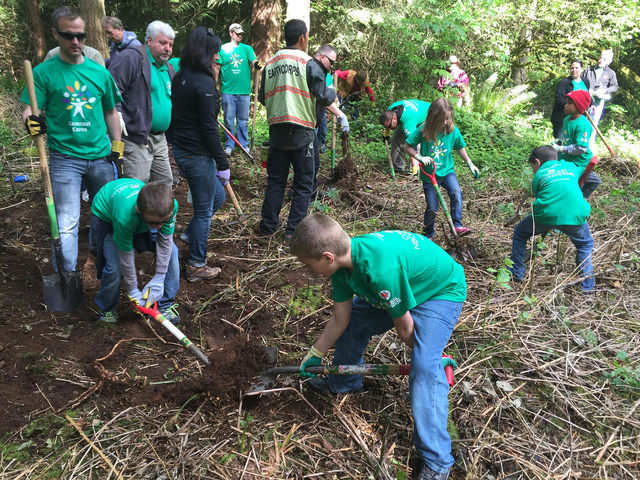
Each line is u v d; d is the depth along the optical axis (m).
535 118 11.55
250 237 4.77
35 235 4.48
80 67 3.40
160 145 4.41
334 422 2.77
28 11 11.84
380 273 2.31
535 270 4.44
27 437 2.53
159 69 4.16
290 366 2.92
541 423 2.85
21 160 6.14
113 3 12.73
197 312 3.67
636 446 2.72
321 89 4.21
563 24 12.69
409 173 7.07
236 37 6.82
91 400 2.78
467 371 3.15
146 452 2.49
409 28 10.66
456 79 10.21
